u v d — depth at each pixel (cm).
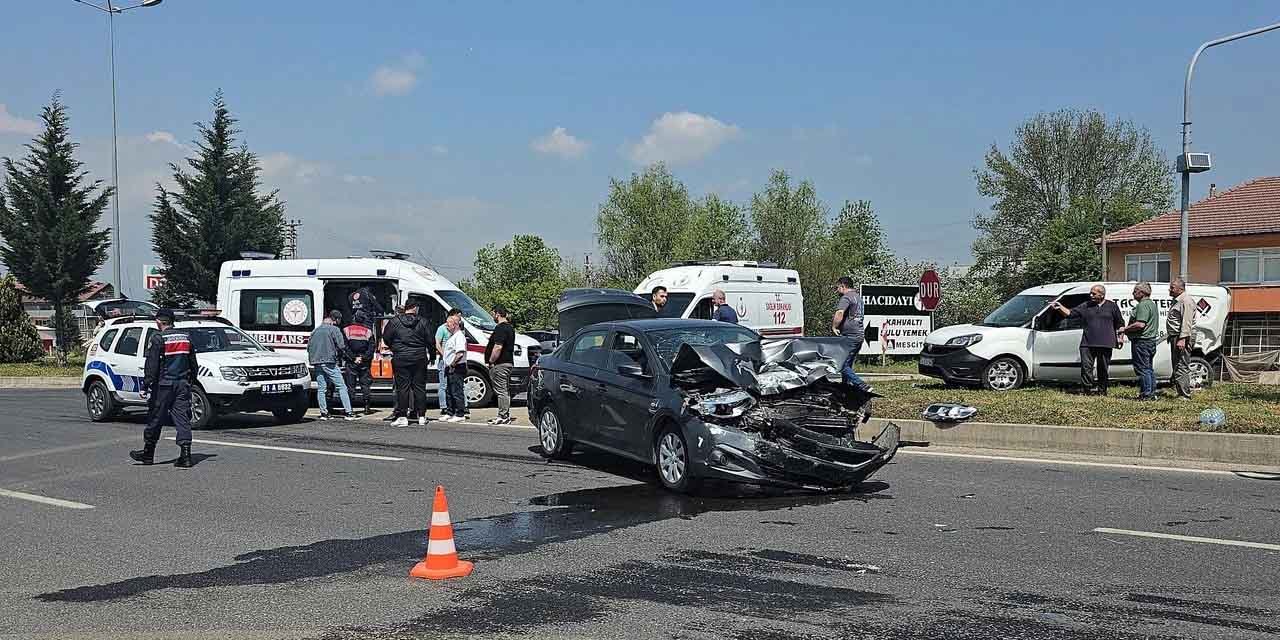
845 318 1531
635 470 1093
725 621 552
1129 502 874
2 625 567
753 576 646
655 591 615
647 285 1995
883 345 3053
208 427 1560
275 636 540
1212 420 1138
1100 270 4772
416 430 1523
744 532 776
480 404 1859
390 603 599
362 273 1886
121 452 1297
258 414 1802
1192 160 2050
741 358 960
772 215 4834
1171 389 1670
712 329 1061
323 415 1716
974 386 1689
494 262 7581
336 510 895
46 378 2966
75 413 1892
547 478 1045
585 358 1122
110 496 983
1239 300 4059
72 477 1100
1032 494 916
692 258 5116
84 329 4425
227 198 4481
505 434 1455
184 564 706
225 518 866
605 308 1784
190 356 1182
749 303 1970
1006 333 1678
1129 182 5572
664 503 900
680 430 937
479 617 567
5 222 3800
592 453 1230
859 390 977
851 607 575
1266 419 1140
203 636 542
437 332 1709
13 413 1895
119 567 701
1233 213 4188
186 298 4522
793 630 534
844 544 731
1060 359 1666
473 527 810
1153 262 4391
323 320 1802
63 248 3803
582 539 761
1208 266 4181
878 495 921
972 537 748
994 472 1041
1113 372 1708
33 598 624
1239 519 802
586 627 545
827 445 912
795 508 868
